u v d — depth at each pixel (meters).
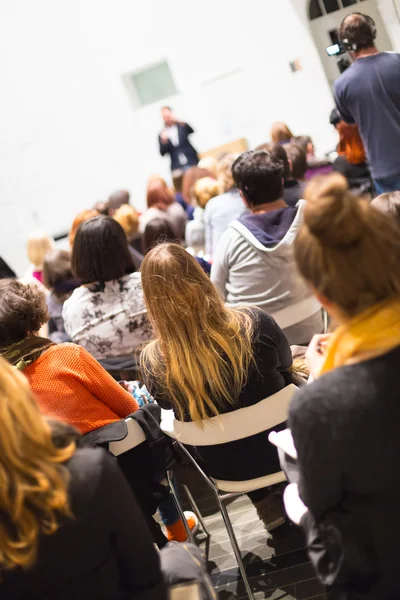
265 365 2.04
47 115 8.76
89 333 2.73
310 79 8.11
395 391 1.12
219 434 2.06
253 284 2.88
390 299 1.13
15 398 1.18
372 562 1.26
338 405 1.13
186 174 5.54
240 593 2.44
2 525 1.18
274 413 2.04
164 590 1.35
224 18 8.05
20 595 1.24
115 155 8.86
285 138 5.54
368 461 1.16
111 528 1.25
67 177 9.00
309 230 1.14
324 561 1.32
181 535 2.71
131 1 8.15
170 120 8.12
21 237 9.27
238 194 4.05
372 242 1.11
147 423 2.25
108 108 8.66
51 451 1.19
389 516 1.21
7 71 8.60
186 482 3.33
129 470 2.28
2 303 2.08
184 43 8.25
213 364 1.96
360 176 4.49
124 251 2.68
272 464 2.13
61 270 3.61
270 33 8.01
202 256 4.09
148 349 2.09
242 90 8.34
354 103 4.07
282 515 2.70
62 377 2.12
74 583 1.25
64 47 8.45
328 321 3.19
